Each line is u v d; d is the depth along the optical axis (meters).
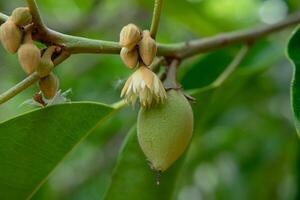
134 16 0.76
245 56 0.51
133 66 0.37
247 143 0.72
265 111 0.70
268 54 0.52
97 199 0.74
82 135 0.41
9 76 0.74
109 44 0.38
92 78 0.72
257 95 0.68
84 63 0.74
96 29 0.75
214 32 0.65
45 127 0.40
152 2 0.63
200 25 0.64
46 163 0.41
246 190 0.70
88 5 0.73
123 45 0.37
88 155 0.77
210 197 0.81
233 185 0.72
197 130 0.48
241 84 0.59
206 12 0.63
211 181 0.81
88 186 0.74
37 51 0.36
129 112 0.67
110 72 0.72
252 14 0.75
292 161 0.64
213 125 0.66
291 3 0.70
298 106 0.38
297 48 0.41
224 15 0.71
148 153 0.37
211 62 0.51
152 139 0.37
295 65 0.40
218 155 0.74
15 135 0.40
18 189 0.42
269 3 0.74
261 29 0.49
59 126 0.41
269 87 0.68
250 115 0.70
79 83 0.71
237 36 0.48
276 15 0.74
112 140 0.73
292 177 0.64
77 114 0.41
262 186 0.69
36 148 0.41
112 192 0.45
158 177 0.37
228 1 0.72
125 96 0.37
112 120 0.68
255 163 0.70
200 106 0.47
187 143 0.37
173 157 0.37
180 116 0.37
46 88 0.37
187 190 0.82
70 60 0.74
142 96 0.37
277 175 0.68
